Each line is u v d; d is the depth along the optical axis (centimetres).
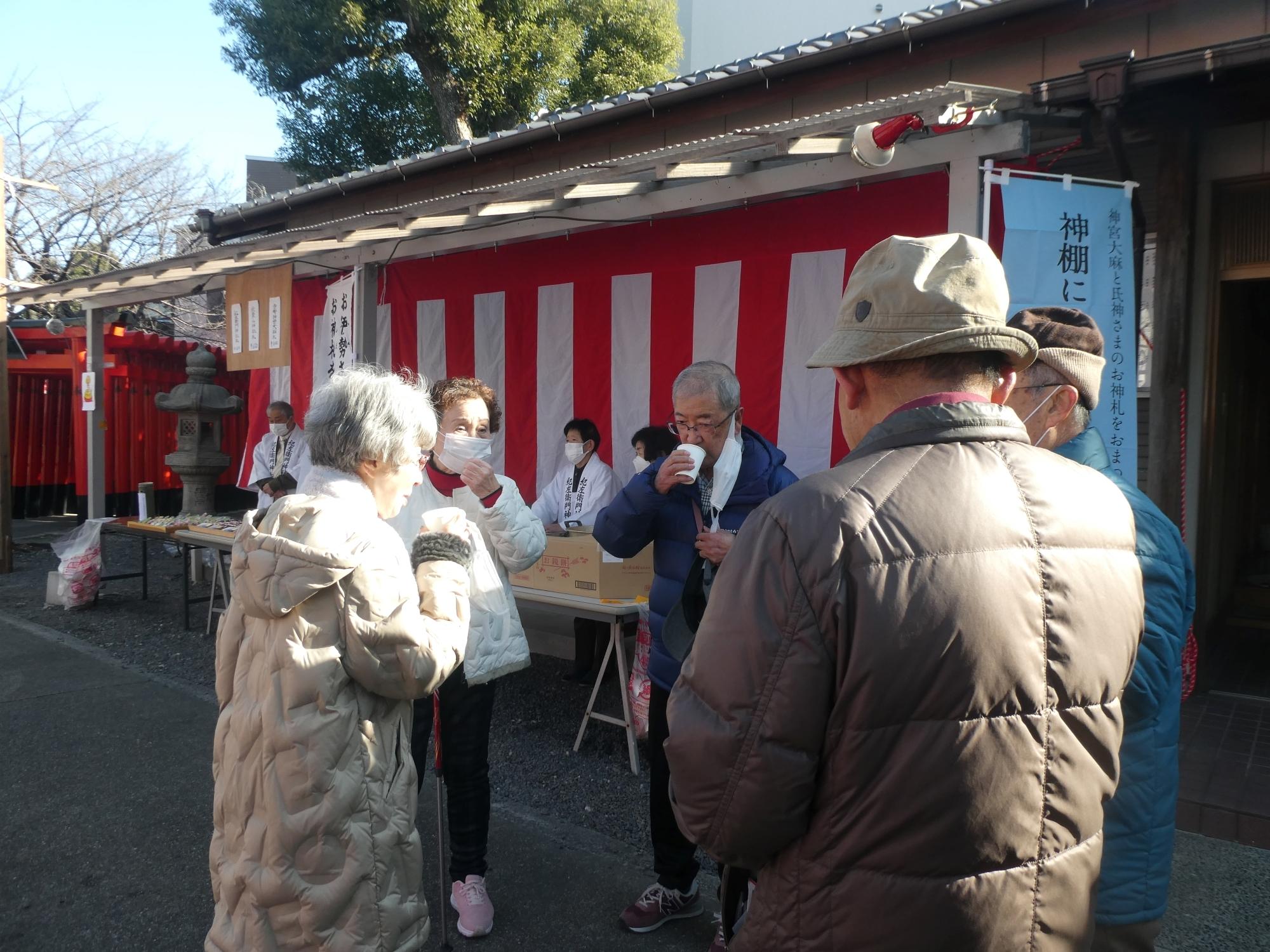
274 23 1168
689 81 596
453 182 763
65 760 416
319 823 168
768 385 496
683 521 259
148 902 298
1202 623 490
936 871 107
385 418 189
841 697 108
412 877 184
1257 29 430
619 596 407
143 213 1720
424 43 1193
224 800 178
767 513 119
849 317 129
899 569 107
